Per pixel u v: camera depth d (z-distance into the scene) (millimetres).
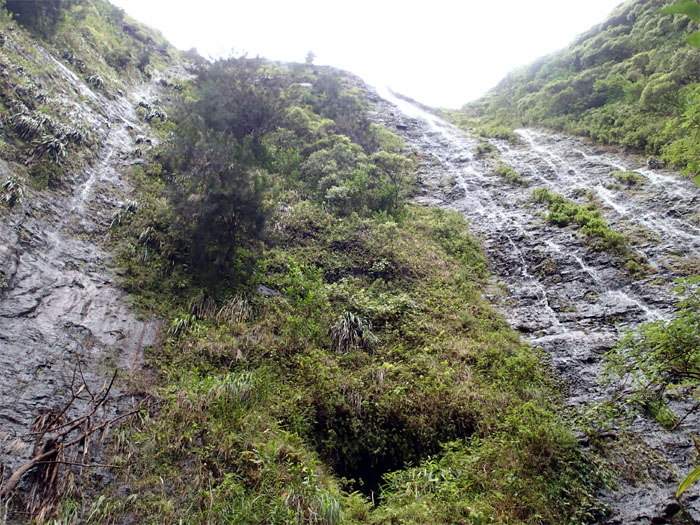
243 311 8625
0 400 5492
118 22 27234
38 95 11625
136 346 7402
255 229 9305
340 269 11312
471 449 6535
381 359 8430
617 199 14469
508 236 14289
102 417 5953
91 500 4988
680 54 17781
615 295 10398
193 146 9766
